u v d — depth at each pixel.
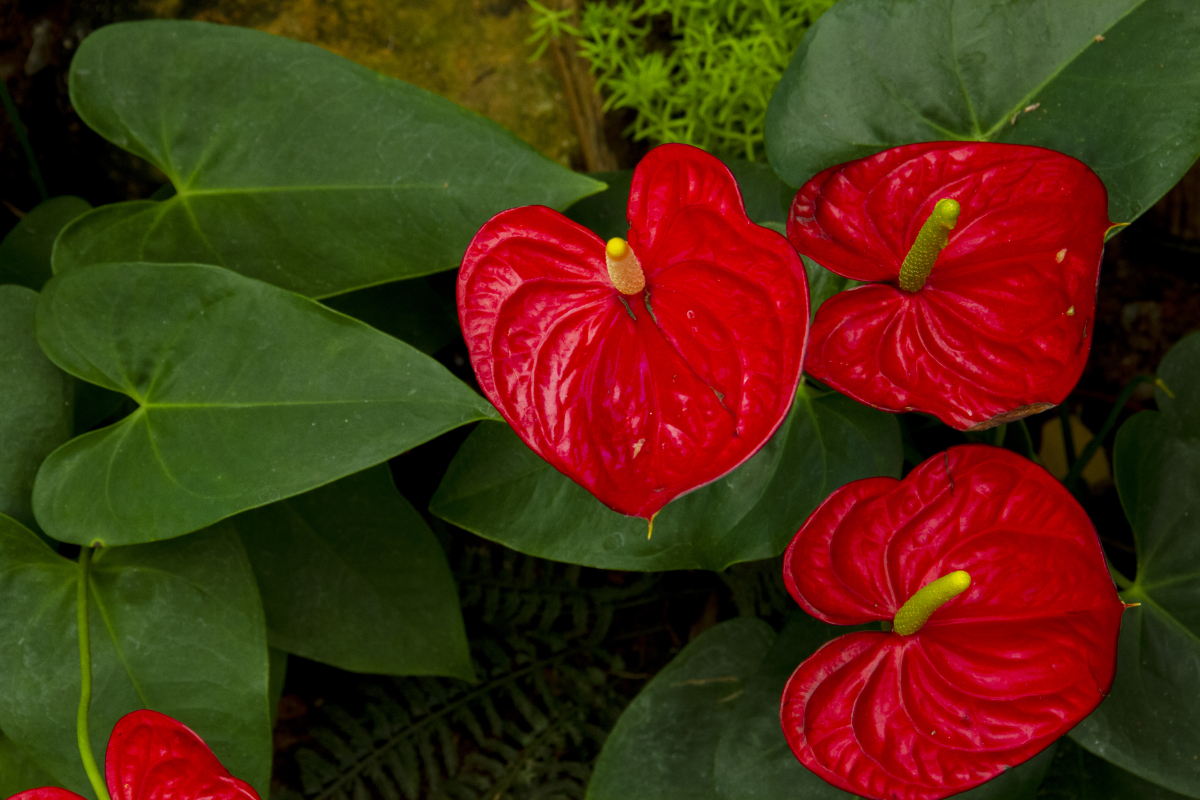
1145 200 1.03
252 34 1.06
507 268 0.97
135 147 1.07
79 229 1.06
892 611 1.00
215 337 1.02
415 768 1.18
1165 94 1.03
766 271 0.95
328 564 1.14
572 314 0.97
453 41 1.20
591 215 1.13
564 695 1.22
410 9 1.20
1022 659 0.98
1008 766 0.97
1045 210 0.99
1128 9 1.04
